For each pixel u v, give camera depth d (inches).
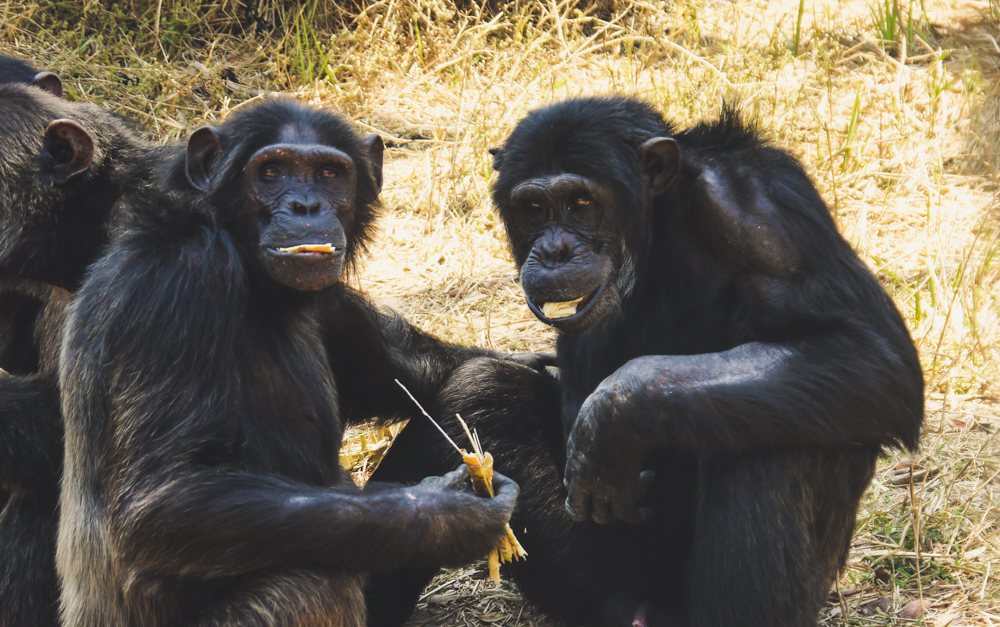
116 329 267.9
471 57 813.9
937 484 409.1
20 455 315.6
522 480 344.8
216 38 848.3
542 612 354.0
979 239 550.3
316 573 266.4
